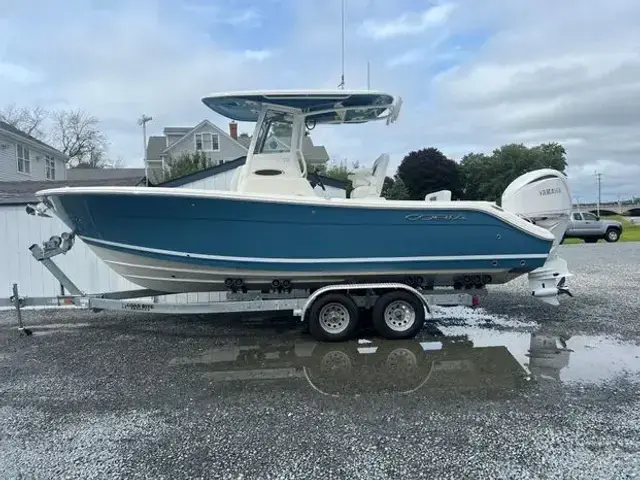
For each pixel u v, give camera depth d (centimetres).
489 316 677
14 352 531
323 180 780
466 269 562
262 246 529
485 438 314
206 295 746
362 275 556
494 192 5822
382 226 537
